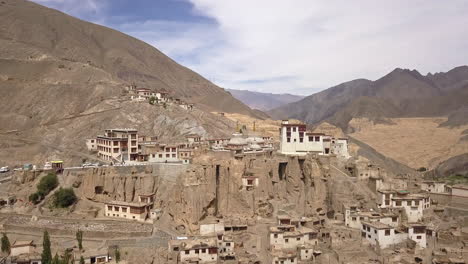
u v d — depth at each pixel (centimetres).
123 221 12262
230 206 12406
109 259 10462
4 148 19588
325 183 13012
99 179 13388
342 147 15538
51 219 12475
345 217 12100
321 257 10531
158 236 11419
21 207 13275
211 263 10081
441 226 12619
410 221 12612
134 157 15375
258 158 13250
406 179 16588
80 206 13075
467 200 14900
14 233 11975
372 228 11081
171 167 13400
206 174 12088
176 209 12119
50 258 9812
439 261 10212
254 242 11094
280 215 11912
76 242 11344
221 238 10825
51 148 19562
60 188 13412
